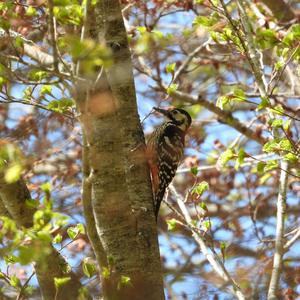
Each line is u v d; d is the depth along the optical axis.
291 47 12.44
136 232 10.26
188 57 16.73
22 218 10.98
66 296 10.73
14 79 9.73
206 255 11.87
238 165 11.30
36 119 14.85
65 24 9.94
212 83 19.00
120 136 9.98
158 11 17.06
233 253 16.58
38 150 11.84
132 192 11.03
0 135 15.17
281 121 11.34
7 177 9.27
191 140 18.17
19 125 15.13
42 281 10.73
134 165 11.18
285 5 15.67
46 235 8.43
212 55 17.92
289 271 14.54
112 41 11.00
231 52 14.48
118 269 10.12
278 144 11.30
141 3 15.82
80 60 8.76
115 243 10.15
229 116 16.41
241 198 18.36
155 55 16.77
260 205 17.72
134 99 11.45
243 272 14.75
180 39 16.86
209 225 12.08
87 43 8.72
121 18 11.05
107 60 8.73
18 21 11.60
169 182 15.12
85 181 9.77
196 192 12.33
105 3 10.94
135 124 11.39
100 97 9.59
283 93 15.75
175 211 12.48
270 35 12.71
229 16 12.44
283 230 12.19
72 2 10.15
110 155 9.91
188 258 16.17
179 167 18.27
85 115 9.52
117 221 10.12
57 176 17.06
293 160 11.17
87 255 14.40
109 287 9.97
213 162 17.73
